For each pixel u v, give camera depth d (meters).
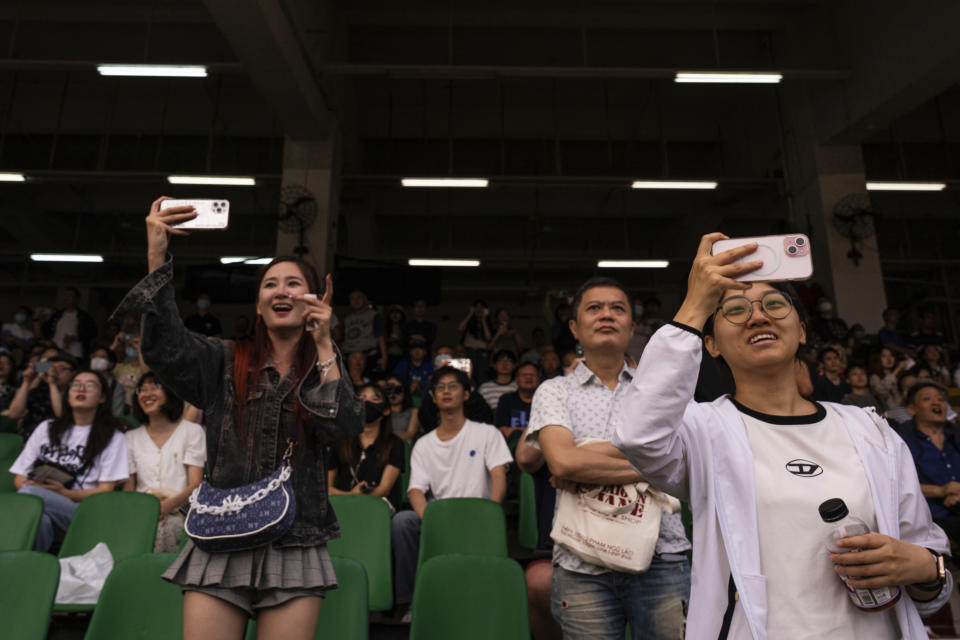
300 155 10.14
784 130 11.00
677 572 1.77
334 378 1.51
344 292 10.91
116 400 5.57
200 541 1.36
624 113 12.93
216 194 13.32
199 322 9.12
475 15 10.44
